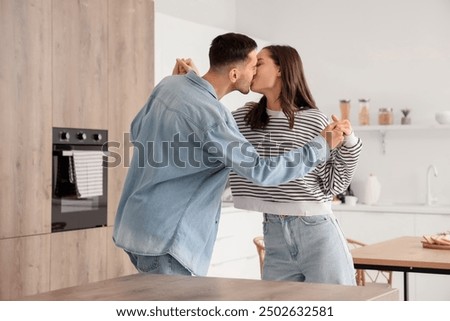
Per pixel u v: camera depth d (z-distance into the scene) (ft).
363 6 21.89
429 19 20.99
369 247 12.37
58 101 13.42
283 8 23.00
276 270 9.74
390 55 21.53
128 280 6.49
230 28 23.41
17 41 12.59
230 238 19.12
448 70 20.75
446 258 10.86
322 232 9.32
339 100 22.16
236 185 9.77
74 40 13.76
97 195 14.35
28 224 12.87
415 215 19.42
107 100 14.58
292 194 9.32
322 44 22.47
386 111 20.99
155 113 8.33
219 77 8.75
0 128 12.28
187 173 8.18
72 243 13.80
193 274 8.26
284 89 9.40
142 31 15.58
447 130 20.74
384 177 21.54
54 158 13.38
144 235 8.10
